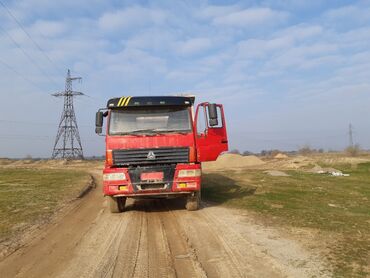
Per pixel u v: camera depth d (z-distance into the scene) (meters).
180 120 11.90
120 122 11.84
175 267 6.80
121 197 12.32
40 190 19.58
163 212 12.35
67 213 12.80
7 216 12.05
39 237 9.37
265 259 7.09
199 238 8.71
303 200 14.50
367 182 22.27
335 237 8.62
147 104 11.84
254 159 52.19
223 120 12.27
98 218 11.76
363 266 6.65
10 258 7.68
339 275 6.23
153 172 11.49
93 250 8.07
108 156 11.67
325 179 24.09
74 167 58.88
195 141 11.83
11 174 34.84
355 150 63.34
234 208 12.66
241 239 8.51
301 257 7.17
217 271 6.55
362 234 8.91
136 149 11.63
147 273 6.55
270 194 16.12
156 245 8.29
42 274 6.72
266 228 9.55
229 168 42.12
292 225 9.88
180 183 11.55
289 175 27.39
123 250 7.98
